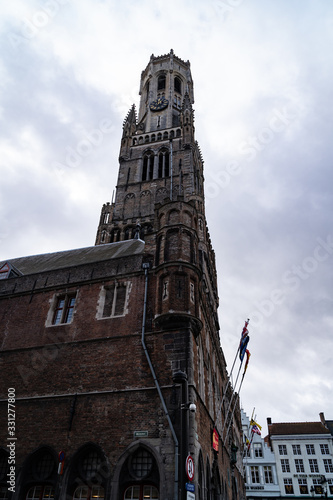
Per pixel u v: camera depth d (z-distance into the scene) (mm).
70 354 20828
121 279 23000
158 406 17484
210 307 32344
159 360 18906
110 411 18078
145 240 24422
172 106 71375
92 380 19422
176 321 19734
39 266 32688
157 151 59125
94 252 32625
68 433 18078
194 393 18062
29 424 19016
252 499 56906
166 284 21109
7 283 26516
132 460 16844
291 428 63562
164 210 24844
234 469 36688
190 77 80938
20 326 23469
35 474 17750
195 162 60562
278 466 59062
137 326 20547
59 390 19672
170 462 15805
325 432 60781
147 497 15859
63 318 22953
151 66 80188
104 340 20641
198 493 16469
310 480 57094
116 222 49875
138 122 73000
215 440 23594
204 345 24906
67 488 16594
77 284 24000
